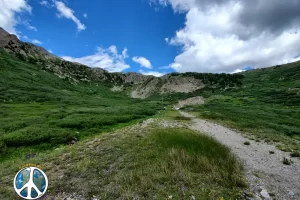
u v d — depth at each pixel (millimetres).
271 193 7672
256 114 50500
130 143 14734
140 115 43125
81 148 14016
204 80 195125
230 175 8805
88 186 8258
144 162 10703
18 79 101062
